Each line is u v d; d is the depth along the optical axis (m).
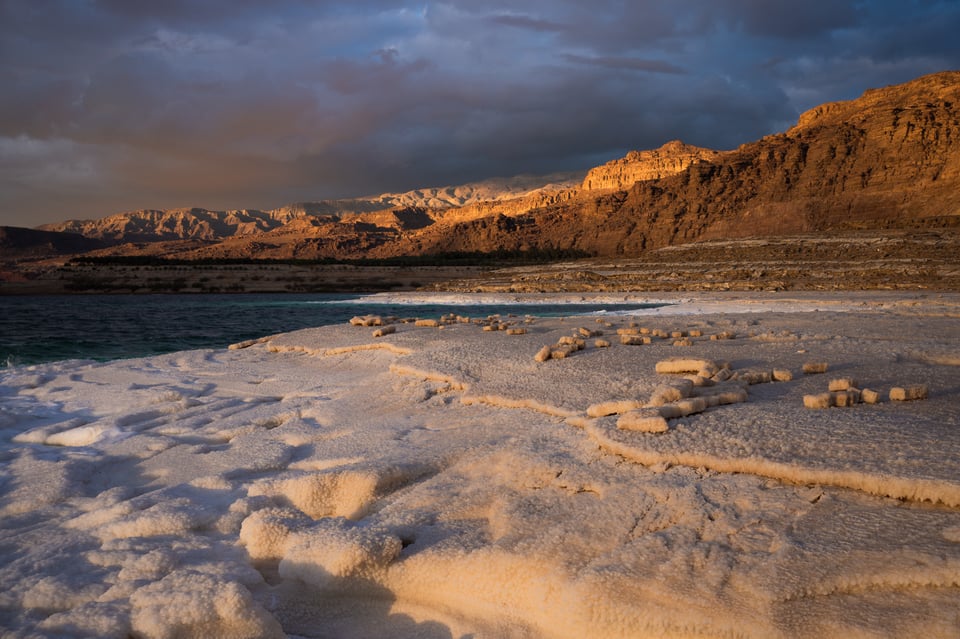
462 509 4.86
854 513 3.98
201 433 7.65
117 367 12.77
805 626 3.20
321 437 7.23
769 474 4.57
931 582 3.30
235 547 4.71
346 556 4.13
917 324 14.88
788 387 7.29
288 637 3.82
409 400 8.43
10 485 5.96
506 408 7.47
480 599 3.94
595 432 5.75
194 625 3.60
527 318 19.47
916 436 4.88
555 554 4.00
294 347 13.91
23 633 3.54
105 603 3.77
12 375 12.06
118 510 5.21
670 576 3.63
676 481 4.69
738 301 37.31
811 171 103.19
